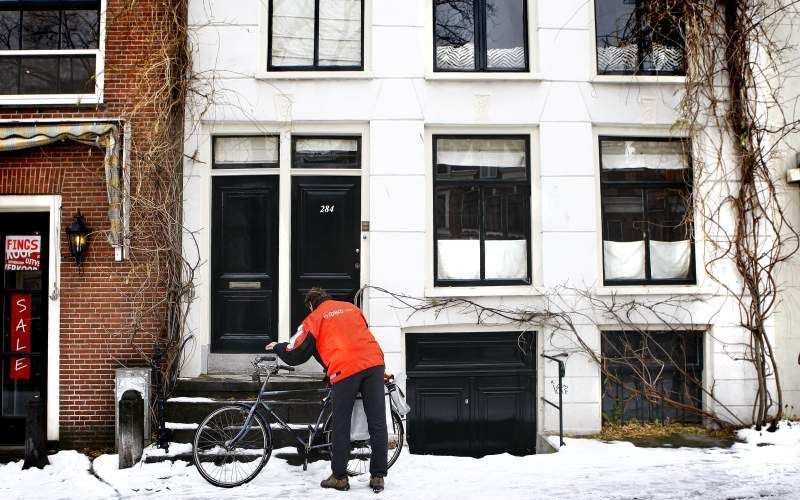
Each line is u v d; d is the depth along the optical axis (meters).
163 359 6.77
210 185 7.41
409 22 7.41
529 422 7.30
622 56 7.67
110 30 7.10
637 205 7.58
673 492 5.15
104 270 6.89
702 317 7.30
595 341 7.23
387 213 7.21
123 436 6.03
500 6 7.70
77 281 6.89
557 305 7.22
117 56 7.09
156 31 7.11
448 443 7.25
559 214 7.32
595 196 7.42
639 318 7.29
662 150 7.63
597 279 7.32
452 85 7.38
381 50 7.37
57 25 7.23
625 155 7.61
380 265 7.17
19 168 6.95
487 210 7.52
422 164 7.29
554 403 7.16
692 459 6.05
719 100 7.39
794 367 7.30
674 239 7.57
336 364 5.21
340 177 7.51
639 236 7.55
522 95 7.40
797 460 5.96
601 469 5.78
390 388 5.76
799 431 6.82
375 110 7.31
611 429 7.20
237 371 7.30
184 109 7.23
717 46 7.42
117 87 7.05
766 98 7.40
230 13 7.34
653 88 7.49
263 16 7.48
